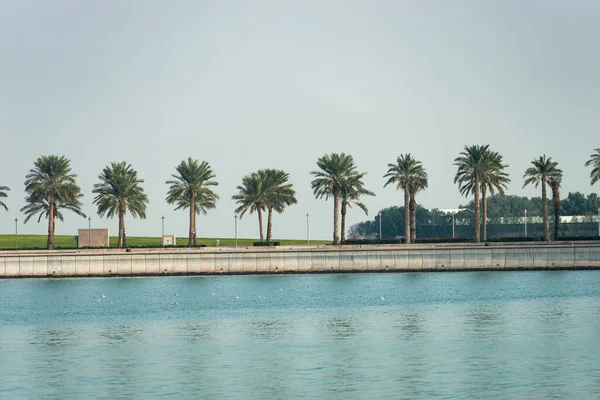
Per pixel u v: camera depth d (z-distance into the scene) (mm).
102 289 120812
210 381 48625
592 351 56281
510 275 131000
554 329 67312
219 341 64625
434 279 127312
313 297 103375
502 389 45125
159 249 152625
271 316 82750
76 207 154375
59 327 77312
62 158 150875
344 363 53469
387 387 46125
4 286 127938
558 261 137875
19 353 60250
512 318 75812
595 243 147750
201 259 140375
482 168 154500
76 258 139000
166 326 76125
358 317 79750
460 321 74438
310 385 47031
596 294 98750
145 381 49000
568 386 45688
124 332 72062
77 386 47938
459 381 47312
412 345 60250
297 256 139625
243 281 130750
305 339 64625
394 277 132875
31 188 149375
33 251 148875
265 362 54406
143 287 123375
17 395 45969
